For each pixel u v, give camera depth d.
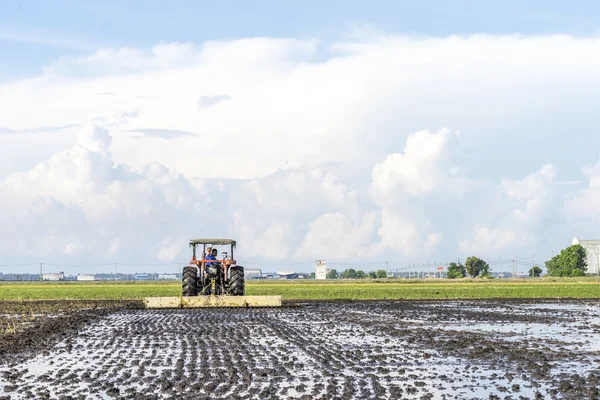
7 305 39.19
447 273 177.38
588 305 37.50
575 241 164.00
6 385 13.16
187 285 34.12
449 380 13.41
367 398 11.77
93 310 33.69
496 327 24.11
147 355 16.94
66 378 13.79
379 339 20.09
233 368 14.67
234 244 35.28
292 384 13.07
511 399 11.74
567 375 13.89
